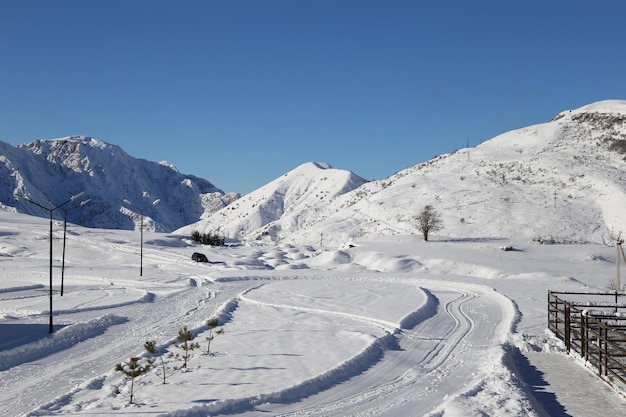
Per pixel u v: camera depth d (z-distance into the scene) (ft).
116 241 325.62
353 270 246.68
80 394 56.34
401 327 96.84
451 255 272.51
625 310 91.86
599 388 58.03
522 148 636.48
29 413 49.67
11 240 315.99
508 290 153.48
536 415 47.50
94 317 109.40
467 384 61.52
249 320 105.40
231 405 51.88
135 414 48.42
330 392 58.34
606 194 463.01
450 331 95.40
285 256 308.19
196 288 164.55
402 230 442.09
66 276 201.98
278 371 64.75
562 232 406.41
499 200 475.31
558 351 76.28
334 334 89.35
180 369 65.67
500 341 84.69
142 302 133.90
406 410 52.24
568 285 167.22
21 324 95.09
